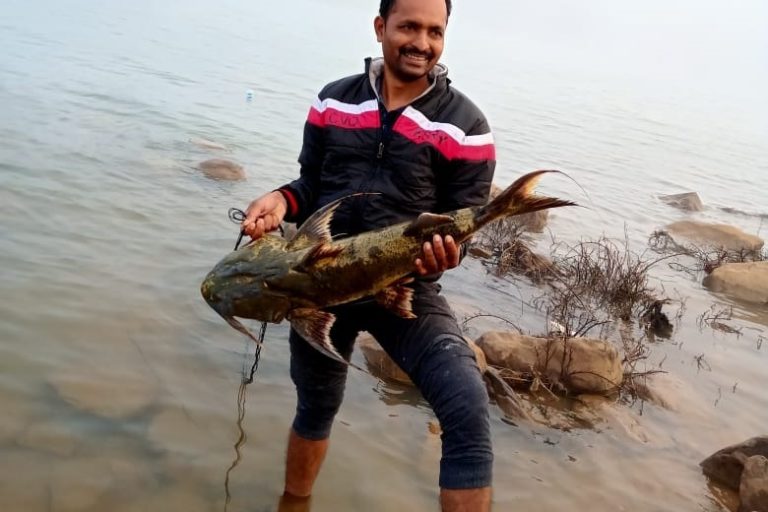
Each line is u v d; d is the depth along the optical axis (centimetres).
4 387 448
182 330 550
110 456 404
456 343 289
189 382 484
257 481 400
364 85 308
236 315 285
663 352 668
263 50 2733
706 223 1165
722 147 2388
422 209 302
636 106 3341
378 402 498
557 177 1464
